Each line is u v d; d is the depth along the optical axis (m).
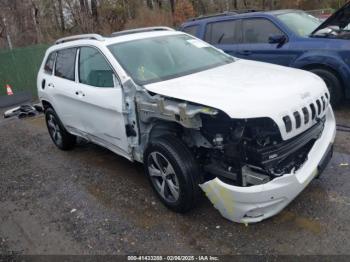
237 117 2.97
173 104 3.41
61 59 5.39
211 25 7.50
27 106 9.40
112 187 4.57
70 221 3.96
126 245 3.45
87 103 4.57
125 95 3.97
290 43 6.34
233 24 7.16
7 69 11.68
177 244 3.37
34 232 3.87
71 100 4.98
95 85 4.50
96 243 3.54
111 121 4.27
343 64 5.77
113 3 25.53
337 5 28.42
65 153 6.00
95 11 24.31
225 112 3.01
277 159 3.13
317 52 6.00
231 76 3.86
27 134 7.47
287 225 3.42
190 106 3.28
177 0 28.42
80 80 4.84
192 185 3.46
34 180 5.12
